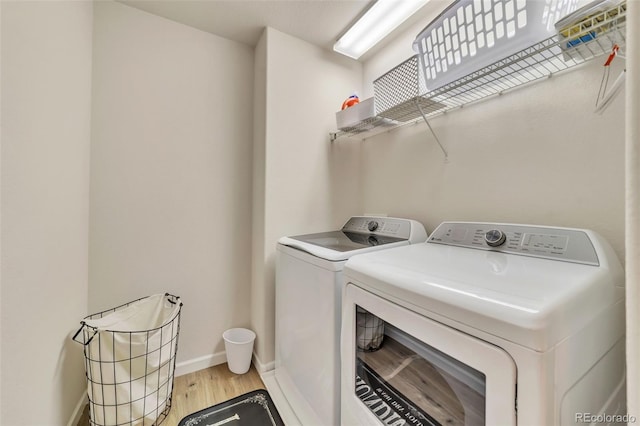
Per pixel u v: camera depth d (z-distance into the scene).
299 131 1.89
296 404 1.38
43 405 0.97
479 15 1.09
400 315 0.75
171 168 1.71
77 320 1.32
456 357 0.61
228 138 1.91
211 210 1.85
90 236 1.49
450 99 1.39
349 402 0.95
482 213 1.35
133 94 1.60
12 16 0.78
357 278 0.92
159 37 1.67
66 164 1.17
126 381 1.21
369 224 1.81
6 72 0.76
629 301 0.42
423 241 1.51
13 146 0.79
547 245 0.94
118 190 1.56
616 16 0.72
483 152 1.34
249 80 1.98
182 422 1.34
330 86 2.03
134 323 1.43
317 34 1.84
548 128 1.10
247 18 1.69
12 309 0.79
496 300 0.57
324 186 2.01
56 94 1.07
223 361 1.88
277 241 1.80
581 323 0.59
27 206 0.87
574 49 0.89
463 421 0.64
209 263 1.84
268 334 1.77
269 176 1.77
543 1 0.91
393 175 1.89
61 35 1.11
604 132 0.96
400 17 1.57
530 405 0.50
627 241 0.43
